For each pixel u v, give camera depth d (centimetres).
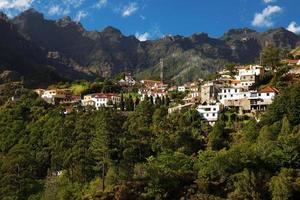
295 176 11688
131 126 18538
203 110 19338
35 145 19375
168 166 13838
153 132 17575
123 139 16225
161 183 12681
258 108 19950
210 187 12375
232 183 12244
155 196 12556
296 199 11281
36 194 15888
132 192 12775
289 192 11138
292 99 15900
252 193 11412
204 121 19075
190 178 13000
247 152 12681
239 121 18212
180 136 16100
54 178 16538
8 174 16412
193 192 12381
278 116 15938
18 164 16988
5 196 15500
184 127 17700
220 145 15900
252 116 18738
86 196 13550
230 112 19600
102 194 13025
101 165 15112
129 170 14438
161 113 19712
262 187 11706
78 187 15162
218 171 12594
